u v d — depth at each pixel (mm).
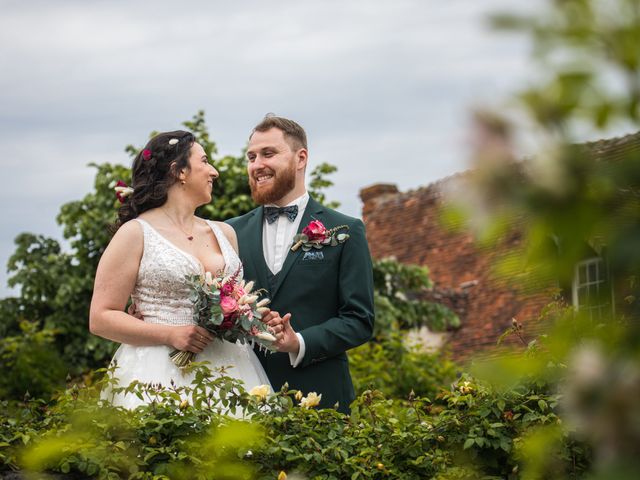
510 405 3893
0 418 3832
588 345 1261
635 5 1111
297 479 3607
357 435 3971
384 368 12070
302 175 5258
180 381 4414
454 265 18438
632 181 1154
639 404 1155
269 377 4906
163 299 4551
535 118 1105
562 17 1125
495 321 16328
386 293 14344
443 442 3955
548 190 1140
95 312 4480
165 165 4766
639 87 1120
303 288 4992
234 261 4816
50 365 12016
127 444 3604
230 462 3627
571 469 3496
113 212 13734
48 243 14445
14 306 14211
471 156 1115
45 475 3479
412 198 20781
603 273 1244
